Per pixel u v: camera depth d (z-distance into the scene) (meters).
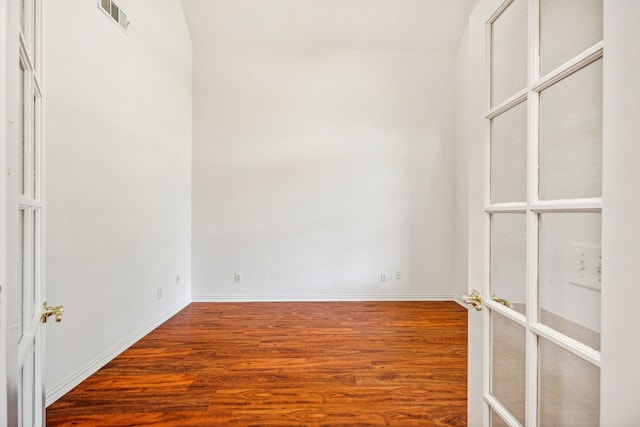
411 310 3.66
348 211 4.11
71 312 2.01
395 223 4.13
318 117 4.09
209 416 1.70
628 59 0.51
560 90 0.72
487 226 1.02
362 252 4.11
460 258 3.97
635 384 0.49
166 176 3.33
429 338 2.80
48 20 1.86
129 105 2.66
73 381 2.00
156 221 3.12
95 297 2.23
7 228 0.60
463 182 3.93
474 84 1.10
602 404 0.55
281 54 4.06
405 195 4.14
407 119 4.14
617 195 0.53
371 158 4.12
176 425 1.63
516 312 0.88
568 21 0.71
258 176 4.05
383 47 4.09
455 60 4.15
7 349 0.61
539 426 0.79
